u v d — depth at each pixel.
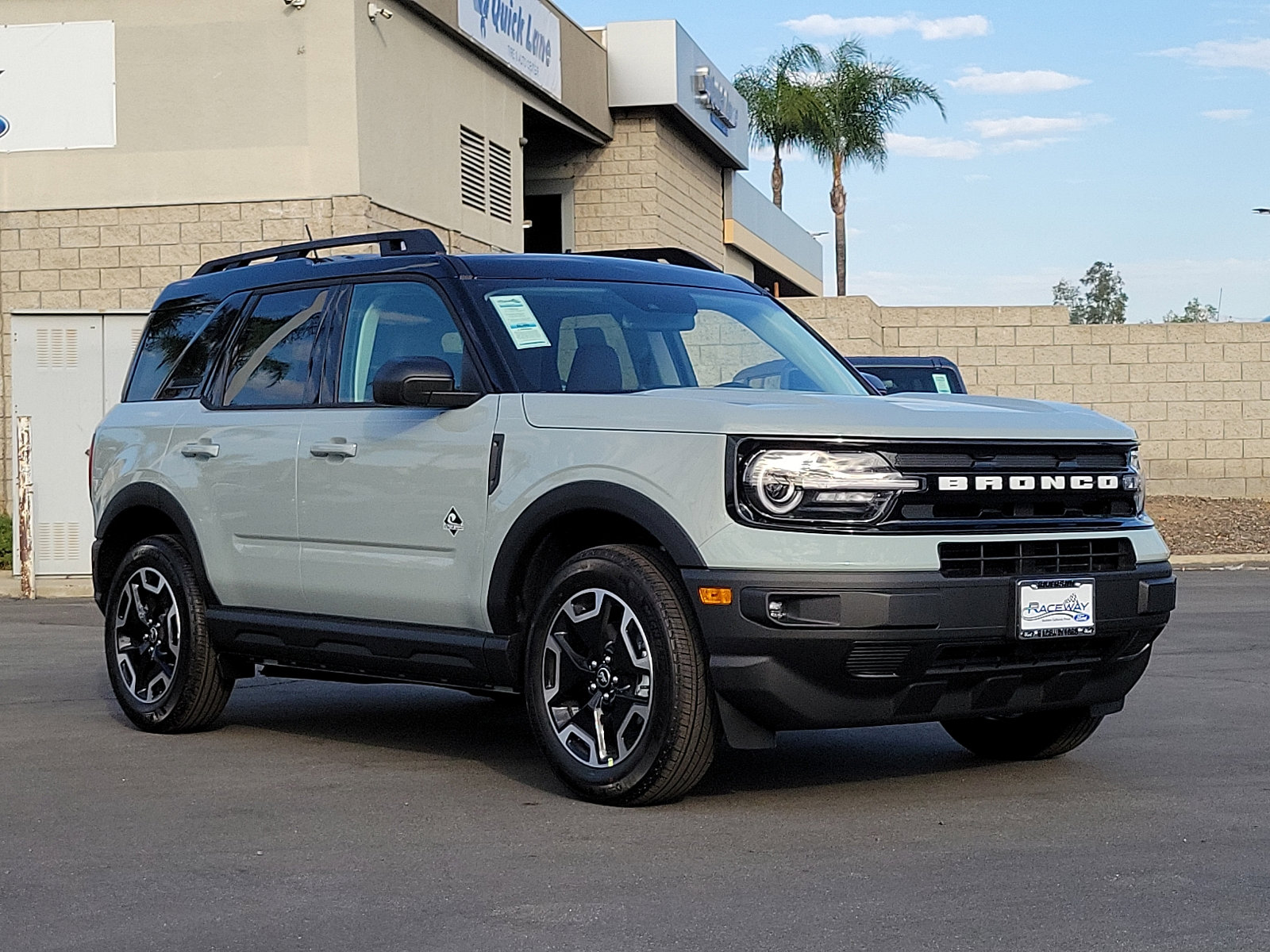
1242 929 4.08
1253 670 9.37
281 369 7.11
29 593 15.63
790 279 40.22
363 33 17.36
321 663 6.76
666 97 26.20
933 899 4.40
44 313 16.03
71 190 17.69
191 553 7.28
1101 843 5.04
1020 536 5.48
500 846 5.10
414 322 6.57
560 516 5.74
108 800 5.90
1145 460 23.92
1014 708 5.65
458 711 8.18
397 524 6.32
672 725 5.37
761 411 5.37
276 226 17.33
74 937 4.19
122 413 7.90
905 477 5.30
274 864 4.92
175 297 7.99
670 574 5.46
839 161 46.16
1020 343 23.92
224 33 17.34
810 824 5.35
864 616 5.16
